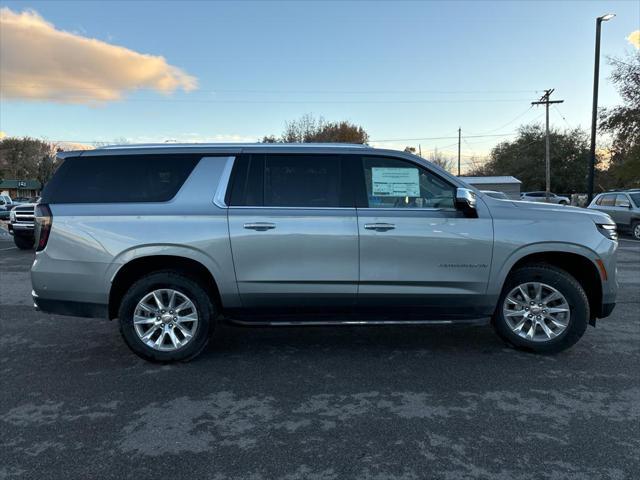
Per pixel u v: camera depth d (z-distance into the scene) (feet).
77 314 14.03
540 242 14.05
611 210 53.93
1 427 10.59
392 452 9.50
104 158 14.40
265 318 14.43
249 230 13.79
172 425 10.64
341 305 14.24
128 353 15.40
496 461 9.15
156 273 14.07
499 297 14.58
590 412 11.12
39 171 253.85
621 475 8.69
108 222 13.79
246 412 11.25
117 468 9.00
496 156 216.74
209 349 15.70
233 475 8.77
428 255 13.98
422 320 14.32
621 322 18.58
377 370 13.79
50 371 13.87
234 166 14.33
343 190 14.25
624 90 79.30
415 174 14.43
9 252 43.57
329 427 10.50
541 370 13.70
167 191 14.15
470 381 12.96
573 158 175.01
